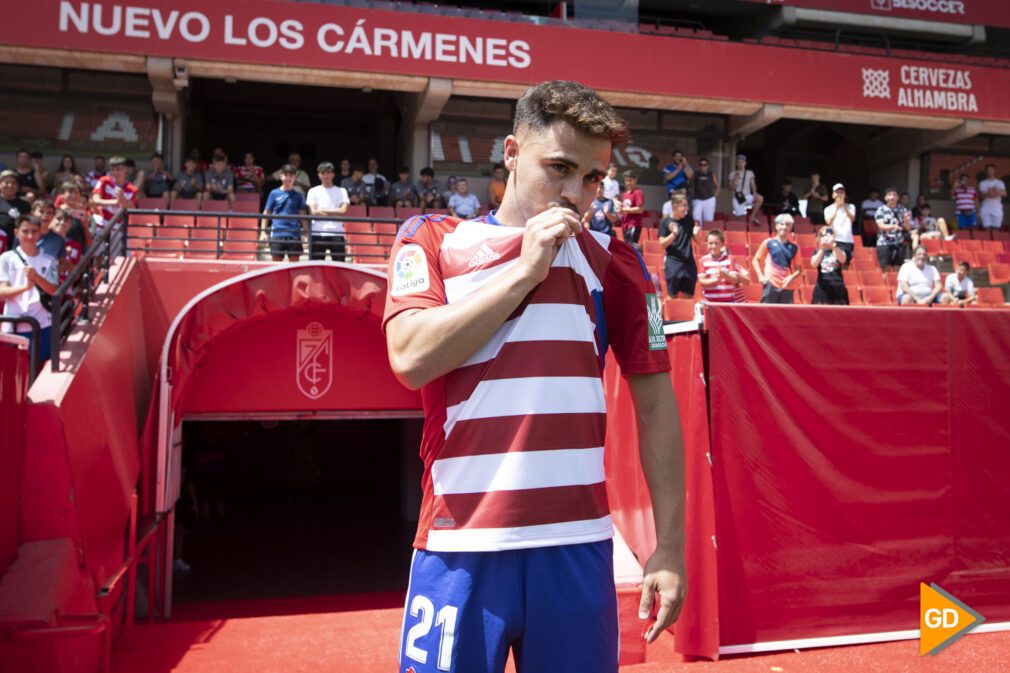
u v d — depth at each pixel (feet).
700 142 49.60
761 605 14.93
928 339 16.11
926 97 48.39
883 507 15.60
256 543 34.63
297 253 25.77
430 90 41.75
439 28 41.55
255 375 26.08
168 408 20.17
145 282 24.00
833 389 15.57
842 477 15.46
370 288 23.31
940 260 44.37
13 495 12.17
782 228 27.48
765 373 15.37
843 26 53.72
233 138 59.00
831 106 47.03
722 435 15.11
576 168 4.90
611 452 20.85
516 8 53.31
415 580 4.83
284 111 57.72
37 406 13.08
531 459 4.61
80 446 14.19
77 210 25.58
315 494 48.65
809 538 15.23
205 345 22.74
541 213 4.71
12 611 11.10
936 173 55.21
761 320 15.44
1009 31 57.72
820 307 15.70
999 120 49.52
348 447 50.14
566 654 4.55
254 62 39.27
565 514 4.63
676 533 5.13
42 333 19.93
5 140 40.50
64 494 12.96
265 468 49.16
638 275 5.46
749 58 46.06
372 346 26.91
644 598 5.04
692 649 14.93
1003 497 16.15
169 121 42.29
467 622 4.55
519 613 4.58
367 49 40.65
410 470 38.93
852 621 15.25
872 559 15.44
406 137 48.60
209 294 21.75
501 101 47.19
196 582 27.86
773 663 14.23
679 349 16.53
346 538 35.73
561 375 4.75
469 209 40.63
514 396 4.68
